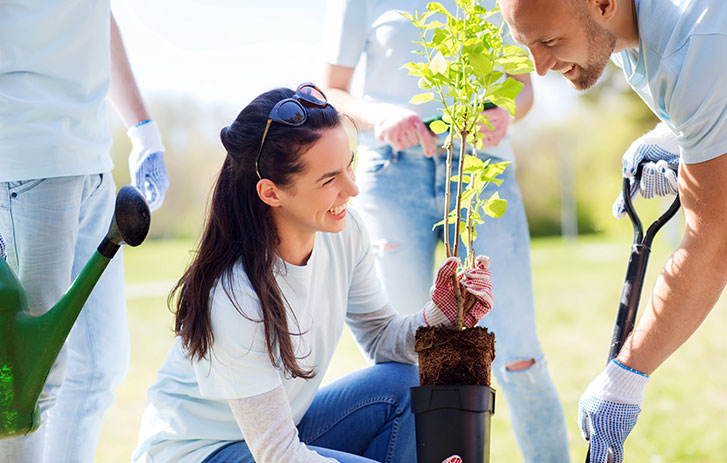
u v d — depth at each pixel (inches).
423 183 97.4
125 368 90.8
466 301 71.4
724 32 64.6
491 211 70.7
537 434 96.5
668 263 71.2
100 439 142.3
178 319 68.0
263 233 66.9
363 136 100.0
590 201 796.6
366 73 100.7
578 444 126.1
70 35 80.0
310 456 65.5
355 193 67.8
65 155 79.4
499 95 66.3
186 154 818.8
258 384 65.4
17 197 77.9
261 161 65.5
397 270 98.3
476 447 65.6
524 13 66.9
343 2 99.1
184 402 70.6
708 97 65.2
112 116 685.3
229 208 67.4
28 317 64.3
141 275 462.0
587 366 190.4
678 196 73.9
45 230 78.8
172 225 799.7
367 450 76.6
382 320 79.5
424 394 66.0
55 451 84.9
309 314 72.0
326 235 74.1
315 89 67.9
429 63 69.1
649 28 68.3
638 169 76.7
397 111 92.7
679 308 69.7
